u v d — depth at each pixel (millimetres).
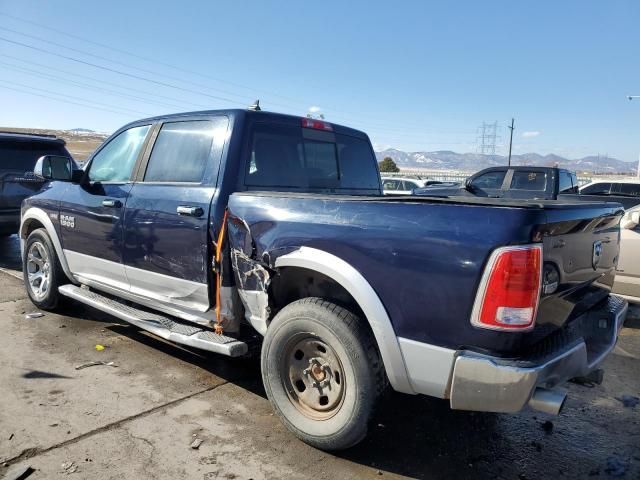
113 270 4496
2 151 8227
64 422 3297
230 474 2855
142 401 3645
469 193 11625
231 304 3596
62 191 5109
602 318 3328
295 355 3207
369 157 5016
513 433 3480
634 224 6305
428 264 2564
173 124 4211
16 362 4215
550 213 2473
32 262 5645
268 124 3947
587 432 3535
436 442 3311
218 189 3621
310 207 3107
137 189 4227
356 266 2828
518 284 2346
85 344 4691
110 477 2758
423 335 2611
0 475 2688
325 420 3043
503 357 2426
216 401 3703
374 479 2879
